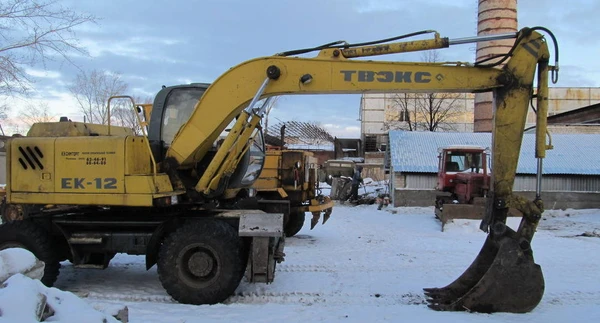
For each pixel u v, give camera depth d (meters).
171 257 6.11
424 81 6.05
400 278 7.54
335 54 6.23
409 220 16.38
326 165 36.44
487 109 27.12
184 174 6.95
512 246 5.73
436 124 39.94
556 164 19.83
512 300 5.66
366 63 6.12
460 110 51.72
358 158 49.53
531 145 21.23
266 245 6.05
